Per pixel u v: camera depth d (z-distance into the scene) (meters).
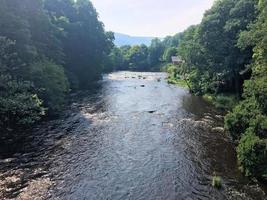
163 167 26.16
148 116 43.44
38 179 23.09
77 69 76.25
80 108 47.44
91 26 84.44
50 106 42.72
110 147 30.61
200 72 65.31
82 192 21.52
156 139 33.34
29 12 49.16
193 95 63.28
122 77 103.81
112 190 21.98
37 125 37.00
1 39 35.31
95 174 24.45
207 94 60.69
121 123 39.41
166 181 23.58
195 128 37.50
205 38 56.47
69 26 72.94
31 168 24.94
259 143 24.14
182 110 47.69
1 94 34.38
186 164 26.81
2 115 34.41
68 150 29.33
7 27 39.12
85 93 62.41
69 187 22.14
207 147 30.92
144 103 53.12
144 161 27.36
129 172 25.03
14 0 43.03
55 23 67.81
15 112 34.12
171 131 36.25
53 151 28.88
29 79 39.97
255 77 33.97
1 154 27.59
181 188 22.53
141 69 165.25
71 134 34.16
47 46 53.59
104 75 110.44
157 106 50.69
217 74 55.81
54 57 54.81
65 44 71.06
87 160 27.16
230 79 54.59
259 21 37.94
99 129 36.50
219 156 28.62
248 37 40.09
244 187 22.80
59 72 47.34
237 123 30.59
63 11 78.56
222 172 25.30
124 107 49.31
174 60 143.62
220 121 40.81
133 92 65.88
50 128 36.03
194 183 23.34
